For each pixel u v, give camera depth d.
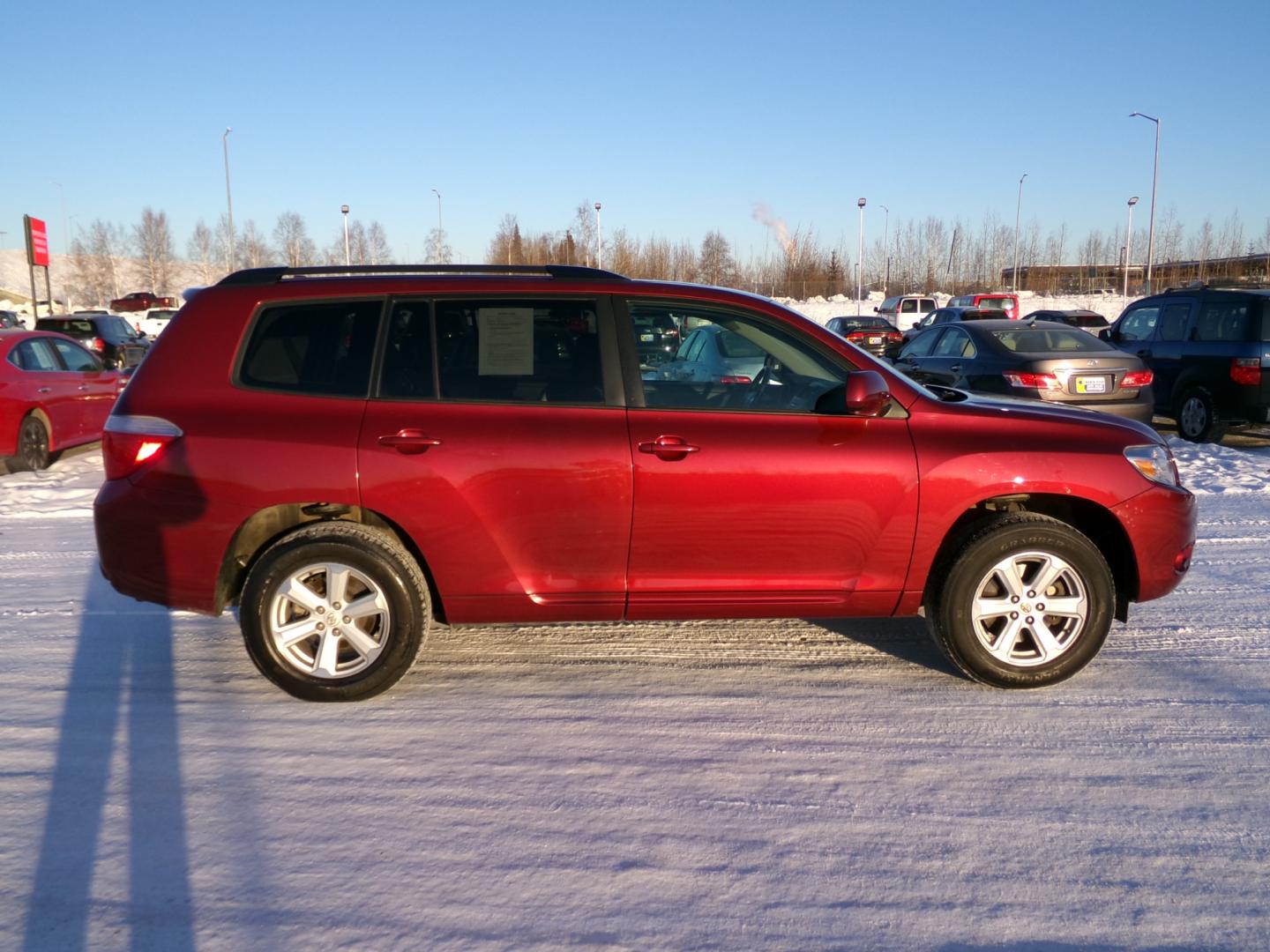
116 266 76.31
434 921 2.91
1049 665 4.48
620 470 4.26
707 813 3.50
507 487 4.25
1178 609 5.70
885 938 2.84
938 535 4.41
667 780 3.73
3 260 86.94
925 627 5.46
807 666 4.88
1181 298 12.51
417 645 4.36
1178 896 3.03
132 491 4.26
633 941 2.83
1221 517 8.05
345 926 2.89
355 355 4.34
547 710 4.36
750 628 5.45
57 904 3.00
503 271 4.60
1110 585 4.45
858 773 3.79
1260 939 2.83
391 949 2.79
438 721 4.25
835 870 3.16
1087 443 4.48
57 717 4.32
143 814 3.52
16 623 5.57
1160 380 12.52
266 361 4.34
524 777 3.76
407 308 4.39
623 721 4.25
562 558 4.34
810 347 4.49
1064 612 4.45
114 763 3.89
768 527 4.34
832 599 4.46
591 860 3.21
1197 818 3.47
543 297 4.42
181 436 4.24
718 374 4.43
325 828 3.42
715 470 4.28
